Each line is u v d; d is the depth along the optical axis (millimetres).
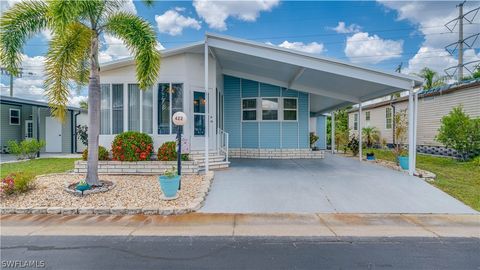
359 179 7148
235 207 5055
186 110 8422
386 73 7254
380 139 17953
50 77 5992
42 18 5715
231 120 12078
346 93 11055
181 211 4711
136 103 8453
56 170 8570
